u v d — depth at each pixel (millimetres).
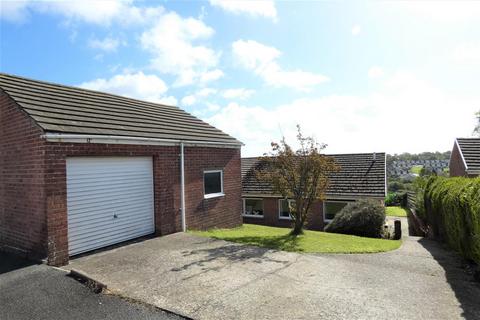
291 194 10992
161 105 14219
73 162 7262
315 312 4512
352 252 8148
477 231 6332
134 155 8664
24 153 7070
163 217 9508
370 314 4469
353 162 20094
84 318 4355
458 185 8781
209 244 8430
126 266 6488
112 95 12008
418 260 7582
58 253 6652
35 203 6801
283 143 10750
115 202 8281
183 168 10328
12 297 4996
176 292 5168
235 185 13125
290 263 6895
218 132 13531
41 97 8375
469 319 4352
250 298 4969
